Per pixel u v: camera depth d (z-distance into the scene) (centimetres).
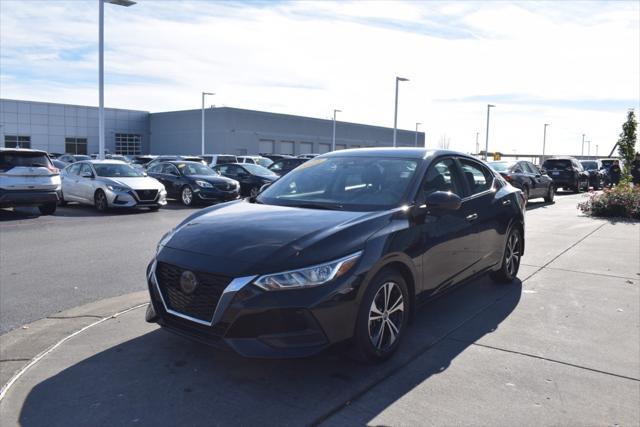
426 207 453
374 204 443
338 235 376
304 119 6931
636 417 329
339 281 356
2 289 623
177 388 363
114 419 324
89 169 1569
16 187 1279
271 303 340
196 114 6191
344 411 334
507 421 323
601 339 455
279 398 350
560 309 536
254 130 6234
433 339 453
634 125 1553
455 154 548
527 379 379
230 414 330
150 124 6669
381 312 396
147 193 1499
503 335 463
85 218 1348
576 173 2439
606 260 772
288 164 2344
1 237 1013
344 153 549
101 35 2312
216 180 1750
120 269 734
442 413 332
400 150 528
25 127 5506
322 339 351
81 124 5975
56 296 596
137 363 402
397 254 402
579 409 338
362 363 399
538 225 1171
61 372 387
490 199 571
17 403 343
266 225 396
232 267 351
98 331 468
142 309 533
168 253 388
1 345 446
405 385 368
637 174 1772
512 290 608
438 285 467
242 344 342
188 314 369
